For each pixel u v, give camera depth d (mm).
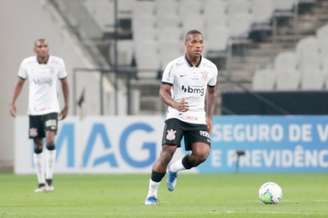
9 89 84250
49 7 85688
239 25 88000
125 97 83562
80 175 70688
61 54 85188
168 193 50281
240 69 85875
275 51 86500
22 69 52094
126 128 71938
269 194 39688
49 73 51875
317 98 79812
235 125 72125
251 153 72125
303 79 85562
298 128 71875
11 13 84750
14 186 58344
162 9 89125
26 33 84875
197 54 38469
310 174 70500
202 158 39406
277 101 80000
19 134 73438
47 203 42594
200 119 39281
